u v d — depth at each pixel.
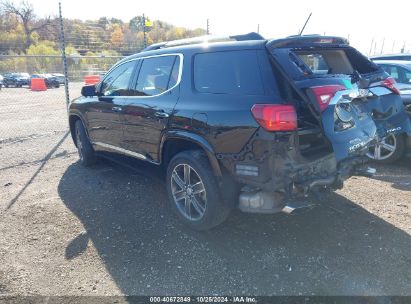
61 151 7.55
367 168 3.53
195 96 3.65
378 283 2.96
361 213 4.13
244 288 2.96
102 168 6.19
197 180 3.77
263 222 4.00
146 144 4.35
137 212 4.38
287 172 3.04
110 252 3.53
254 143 3.08
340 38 3.88
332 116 3.12
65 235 3.88
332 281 3.00
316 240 3.60
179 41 4.36
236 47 3.43
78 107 5.91
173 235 3.80
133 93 4.62
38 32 49.94
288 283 3.00
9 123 11.31
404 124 4.19
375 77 3.98
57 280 3.12
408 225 3.83
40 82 30.94
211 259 3.36
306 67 3.22
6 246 3.68
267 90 3.13
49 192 5.13
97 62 33.66
